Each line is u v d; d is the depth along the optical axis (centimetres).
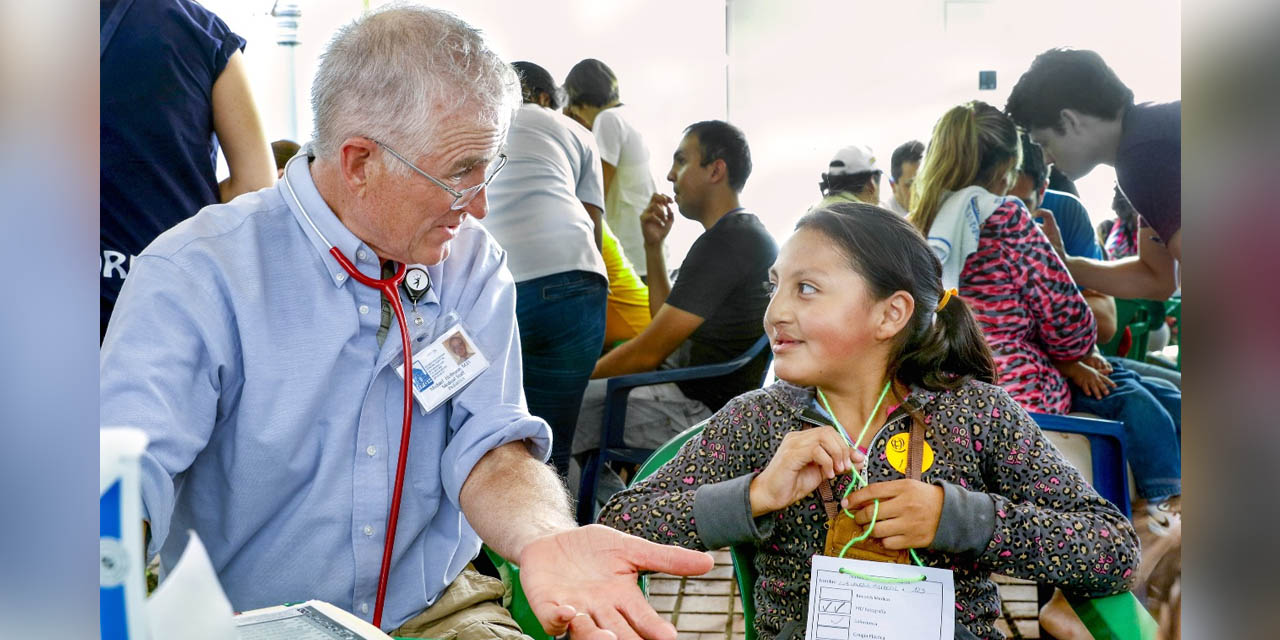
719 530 147
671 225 245
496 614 147
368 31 131
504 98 135
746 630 161
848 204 166
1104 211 242
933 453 155
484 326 148
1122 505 176
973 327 168
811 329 160
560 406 243
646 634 101
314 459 137
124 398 121
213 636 64
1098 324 244
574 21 241
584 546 110
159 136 200
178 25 203
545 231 238
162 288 129
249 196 141
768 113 243
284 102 245
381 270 141
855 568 144
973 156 238
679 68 243
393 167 130
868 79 242
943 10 238
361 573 139
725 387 245
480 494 135
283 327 135
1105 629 145
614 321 246
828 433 145
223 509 137
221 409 135
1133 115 235
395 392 141
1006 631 204
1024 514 145
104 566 55
